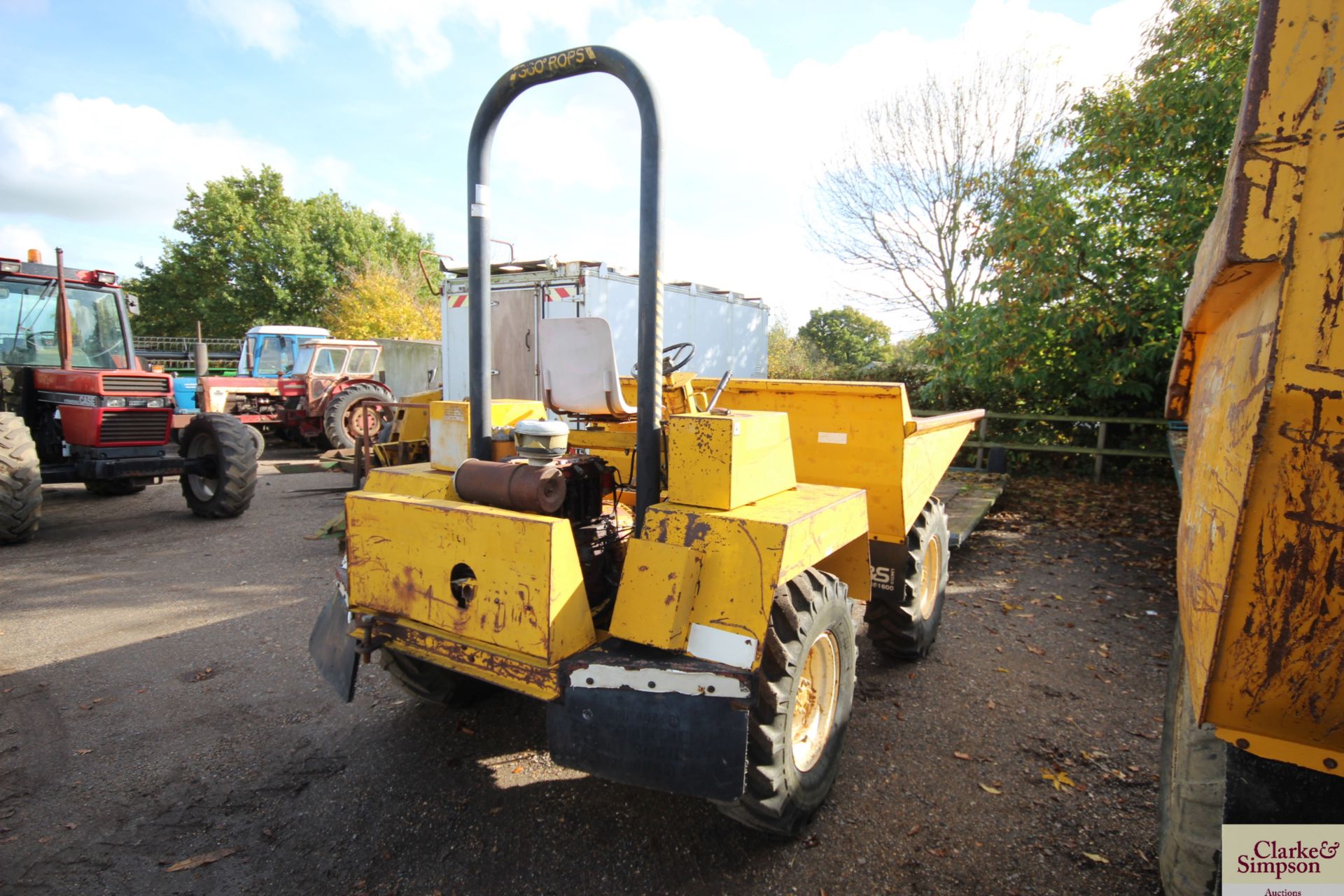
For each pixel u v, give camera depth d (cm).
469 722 308
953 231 1217
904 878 216
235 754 283
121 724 306
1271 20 114
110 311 771
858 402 323
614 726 192
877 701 331
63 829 237
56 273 720
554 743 198
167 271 3362
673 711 189
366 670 361
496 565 204
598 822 240
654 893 209
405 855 225
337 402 1253
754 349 1178
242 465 696
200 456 723
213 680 348
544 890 210
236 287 3319
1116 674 361
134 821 241
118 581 507
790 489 249
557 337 250
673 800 253
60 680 348
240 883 213
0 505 576
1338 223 109
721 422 204
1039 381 865
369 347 1387
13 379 681
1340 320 109
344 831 237
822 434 337
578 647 203
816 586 228
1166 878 175
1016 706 326
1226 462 133
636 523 215
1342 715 127
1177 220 734
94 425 634
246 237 3284
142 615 439
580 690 195
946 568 406
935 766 277
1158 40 790
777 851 226
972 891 210
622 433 266
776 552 189
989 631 421
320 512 756
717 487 205
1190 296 186
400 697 331
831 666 247
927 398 998
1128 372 811
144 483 862
